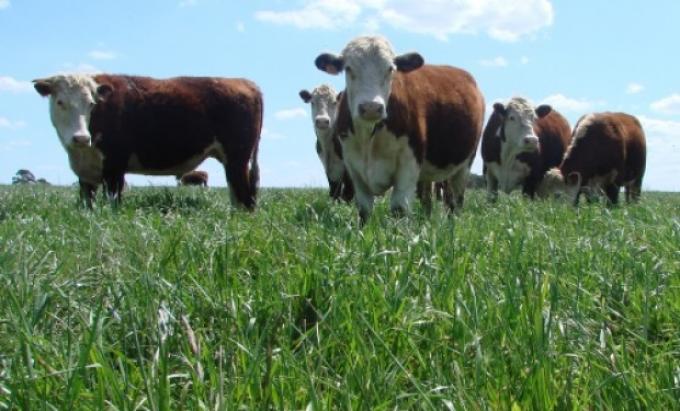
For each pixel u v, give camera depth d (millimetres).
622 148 17719
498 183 18797
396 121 9016
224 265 4461
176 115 13133
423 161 10078
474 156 12133
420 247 4938
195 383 2666
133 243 5547
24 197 12703
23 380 2537
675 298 4137
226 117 13664
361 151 9234
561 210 9406
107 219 7922
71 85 12078
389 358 3061
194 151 13531
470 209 12320
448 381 2803
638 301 4074
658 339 3764
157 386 2555
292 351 3223
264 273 4324
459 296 3498
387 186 9336
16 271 4285
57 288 3758
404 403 2654
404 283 3936
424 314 3443
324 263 4383
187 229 6484
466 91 11094
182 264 4664
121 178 12961
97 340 3033
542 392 2596
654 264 5117
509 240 5680
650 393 2645
